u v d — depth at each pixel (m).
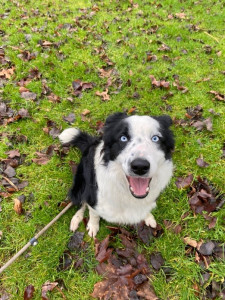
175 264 0.52
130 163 0.40
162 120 0.50
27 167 0.68
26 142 0.74
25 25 1.23
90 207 0.54
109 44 1.12
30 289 0.49
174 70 1.00
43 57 1.01
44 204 0.62
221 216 0.59
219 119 0.81
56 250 0.54
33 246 0.55
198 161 0.69
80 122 0.79
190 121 0.81
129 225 0.59
